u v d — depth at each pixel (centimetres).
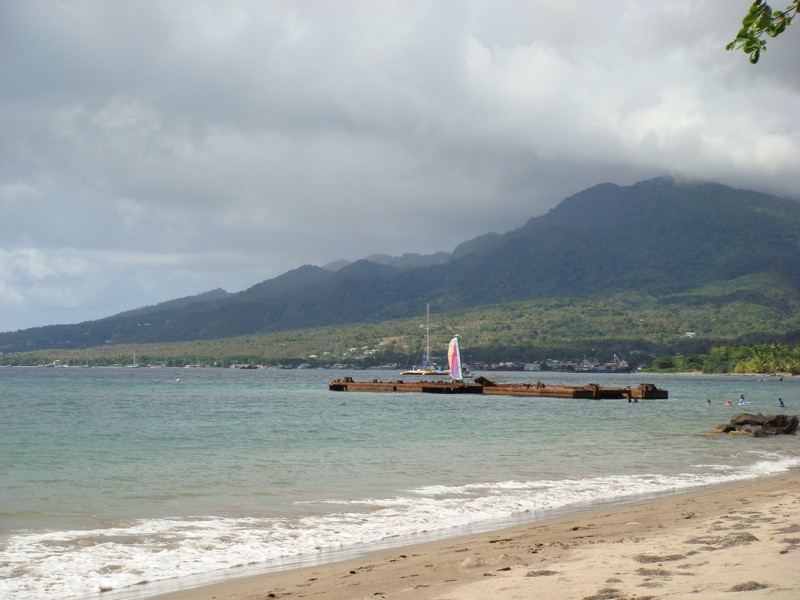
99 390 14750
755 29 755
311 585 1402
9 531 1975
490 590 1219
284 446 4309
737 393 15412
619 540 1688
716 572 1256
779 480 2942
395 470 3219
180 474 3094
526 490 2705
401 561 1595
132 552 1756
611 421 6750
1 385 17488
